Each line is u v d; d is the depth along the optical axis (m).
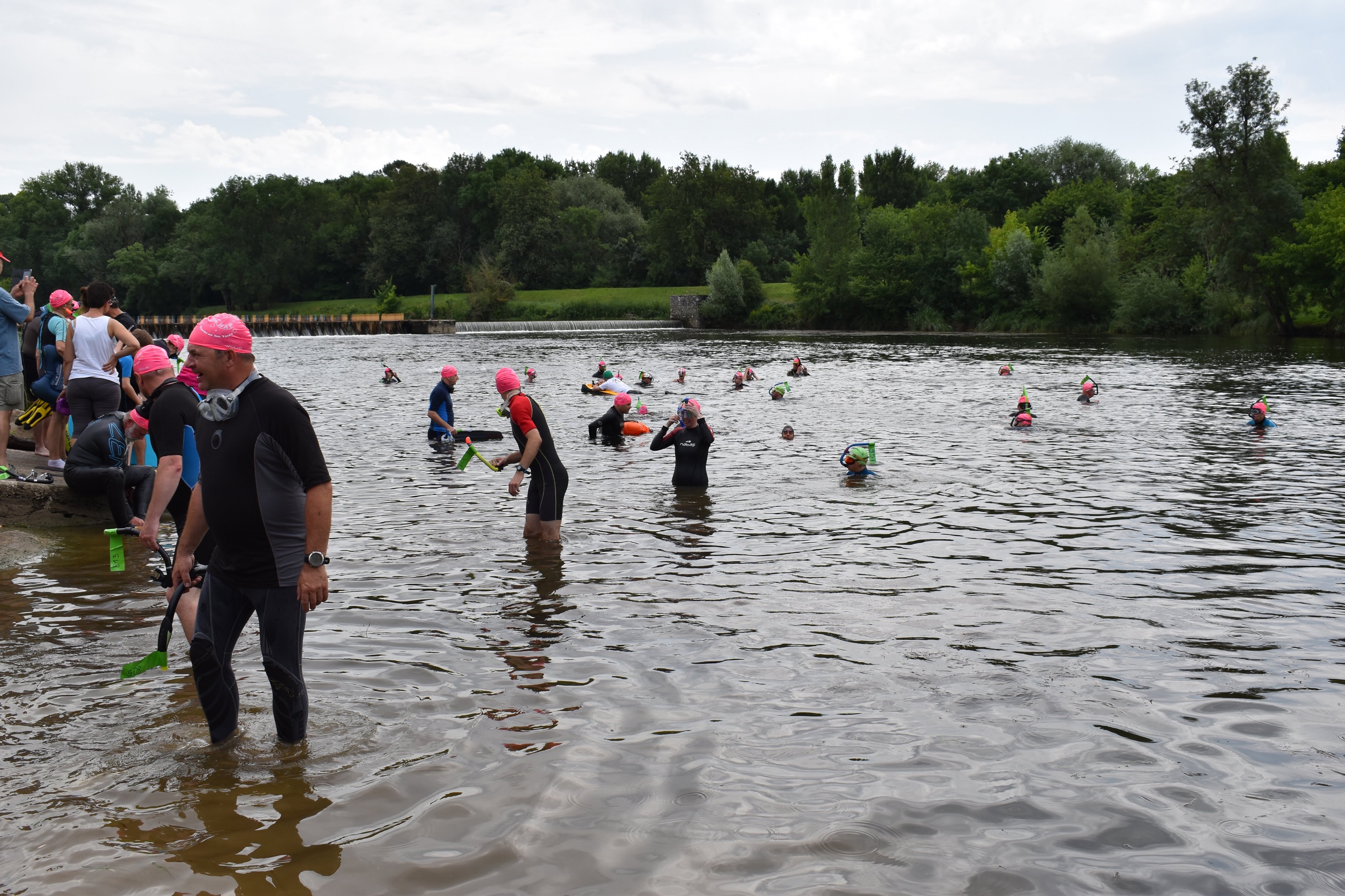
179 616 6.93
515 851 3.87
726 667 5.98
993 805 4.27
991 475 13.09
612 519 10.38
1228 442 16.33
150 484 9.34
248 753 4.78
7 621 6.83
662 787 4.42
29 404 13.62
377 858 3.82
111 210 128.25
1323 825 4.10
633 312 96.12
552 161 152.38
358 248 130.38
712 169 118.56
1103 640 6.48
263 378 4.77
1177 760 4.71
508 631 6.67
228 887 3.61
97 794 4.36
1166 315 65.06
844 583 7.89
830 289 83.50
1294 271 56.19
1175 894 3.59
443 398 16.75
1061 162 115.81
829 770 4.60
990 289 77.88
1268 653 6.22
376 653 6.23
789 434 16.64
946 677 5.81
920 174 136.12
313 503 4.70
